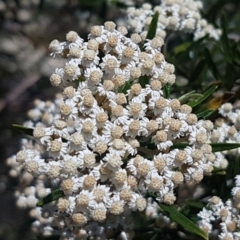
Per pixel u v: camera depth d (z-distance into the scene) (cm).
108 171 25
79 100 25
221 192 31
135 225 31
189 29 36
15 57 57
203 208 28
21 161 26
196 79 36
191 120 26
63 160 25
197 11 38
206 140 26
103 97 26
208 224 28
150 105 26
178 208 30
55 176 25
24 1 51
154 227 31
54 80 26
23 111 54
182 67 37
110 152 25
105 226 28
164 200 25
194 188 35
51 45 27
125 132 25
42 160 25
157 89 26
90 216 25
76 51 26
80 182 25
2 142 53
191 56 38
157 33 34
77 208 25
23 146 32
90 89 26
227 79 34
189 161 25
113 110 25
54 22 53
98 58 26
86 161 25
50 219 33
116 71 26
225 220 28
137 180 25
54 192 27
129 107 25
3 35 55
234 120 30
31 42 53
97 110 25
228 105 30
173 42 41
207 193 31
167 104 26
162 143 25
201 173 25
